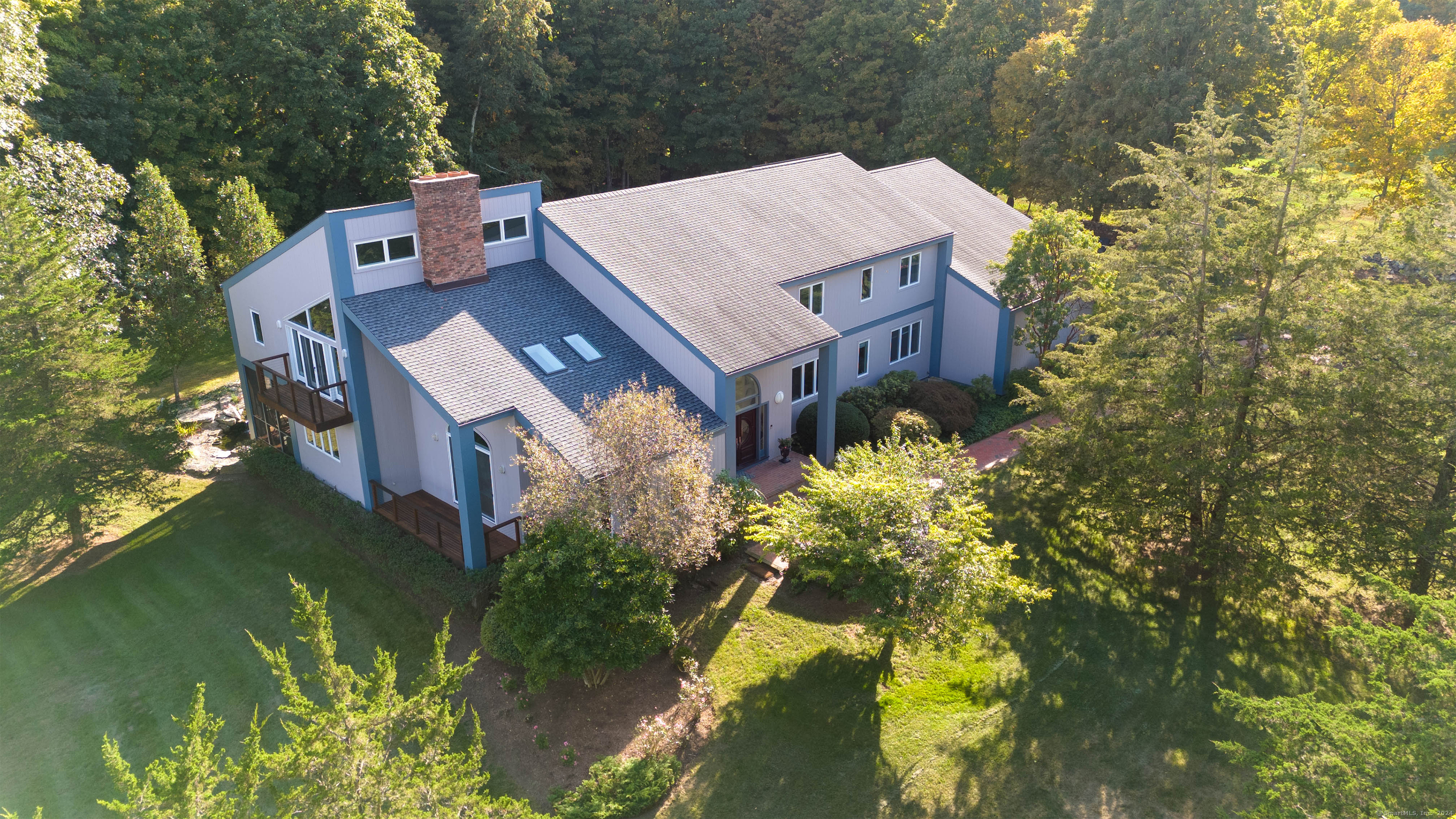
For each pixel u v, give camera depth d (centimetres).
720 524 2009
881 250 3009
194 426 3097
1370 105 4575
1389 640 1281
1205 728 1744
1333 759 1164
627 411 1862
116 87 3653
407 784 1089
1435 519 1741
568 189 6303
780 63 6247
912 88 5722
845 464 2016
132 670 1986
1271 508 1792
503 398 2092
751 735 1731
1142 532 2080
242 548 2392
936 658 1928
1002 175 5500
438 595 2112
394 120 4256
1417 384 1734
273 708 1877
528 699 1833
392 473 2425
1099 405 2045
